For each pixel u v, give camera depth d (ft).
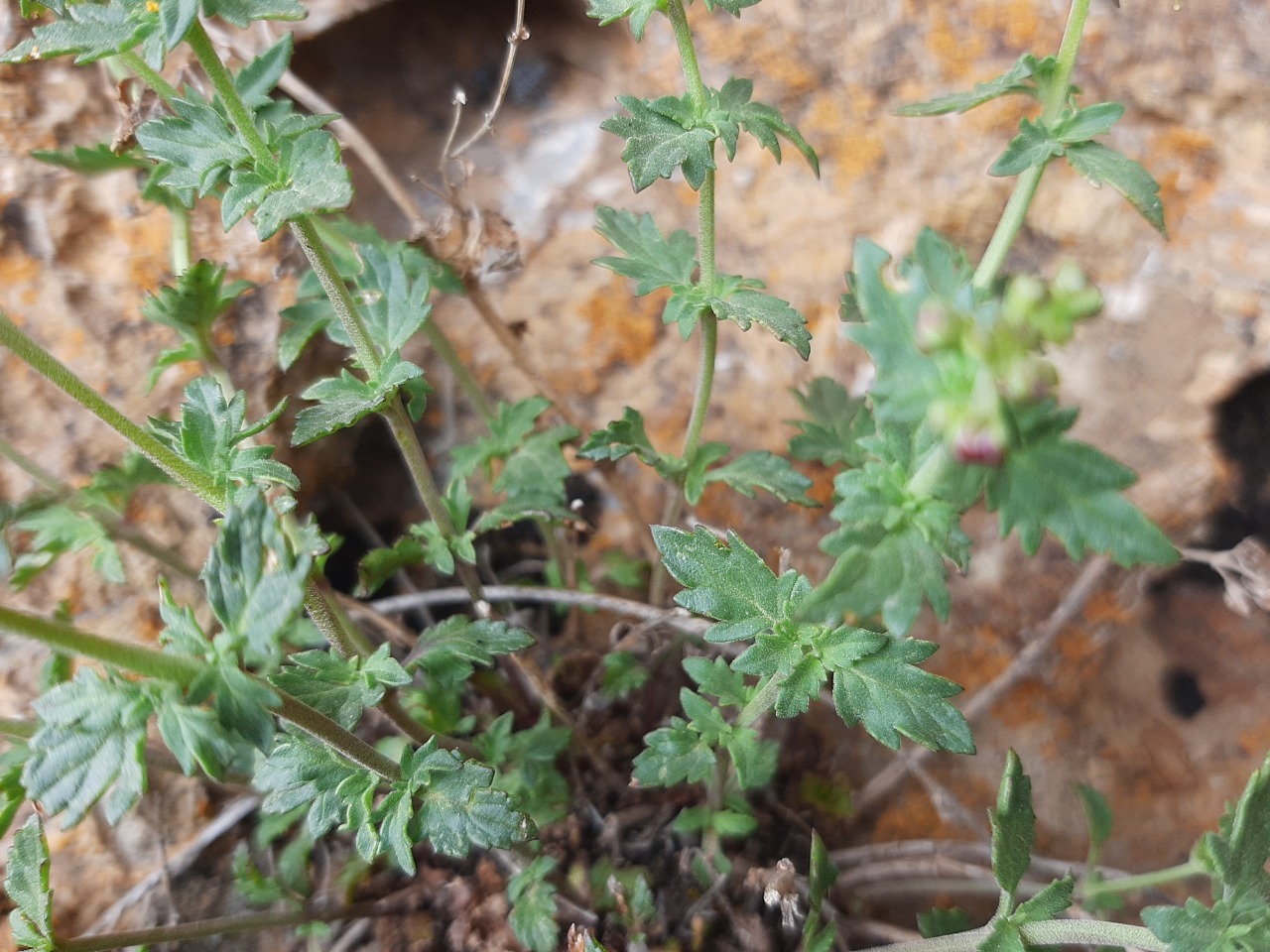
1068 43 0.57
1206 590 0.85
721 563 0.54
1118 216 0.81
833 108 0.84
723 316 0.62
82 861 0.70
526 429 0.74
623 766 0.77
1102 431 0.83
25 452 0.74
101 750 0.44
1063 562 0.84
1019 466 0.45
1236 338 0.80
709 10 0.57
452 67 0.97
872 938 0.71
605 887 0.69
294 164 0.53
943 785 0.79
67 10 0.53
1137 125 0.80
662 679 0.78
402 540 0.68
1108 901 0.66
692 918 0.69
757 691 0.62
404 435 0.64
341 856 0.72
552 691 0.75
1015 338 0.41
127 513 0.75
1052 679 0.82
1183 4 0.76
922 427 0.47
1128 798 0.80
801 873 0.74
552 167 0.95
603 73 0.95
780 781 0.79
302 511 0.85
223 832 0.73
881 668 0.52
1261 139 0.78
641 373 0.89
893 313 0.44
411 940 0.69
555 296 0.91
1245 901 0.53
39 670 0.72
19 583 0.65
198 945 0.69
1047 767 0.80
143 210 0.76
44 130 0.75
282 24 0.85
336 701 0.56
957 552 0.47
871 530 0.47
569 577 0.82
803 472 0.86
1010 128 0.80
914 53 0.81
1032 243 0.84
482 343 0.90
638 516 0.83
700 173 0.57
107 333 0.75
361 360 0.60
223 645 0.45
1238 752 0.81
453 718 0.71
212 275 0.62
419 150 0.96
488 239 0.71
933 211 0.83
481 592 0.73
